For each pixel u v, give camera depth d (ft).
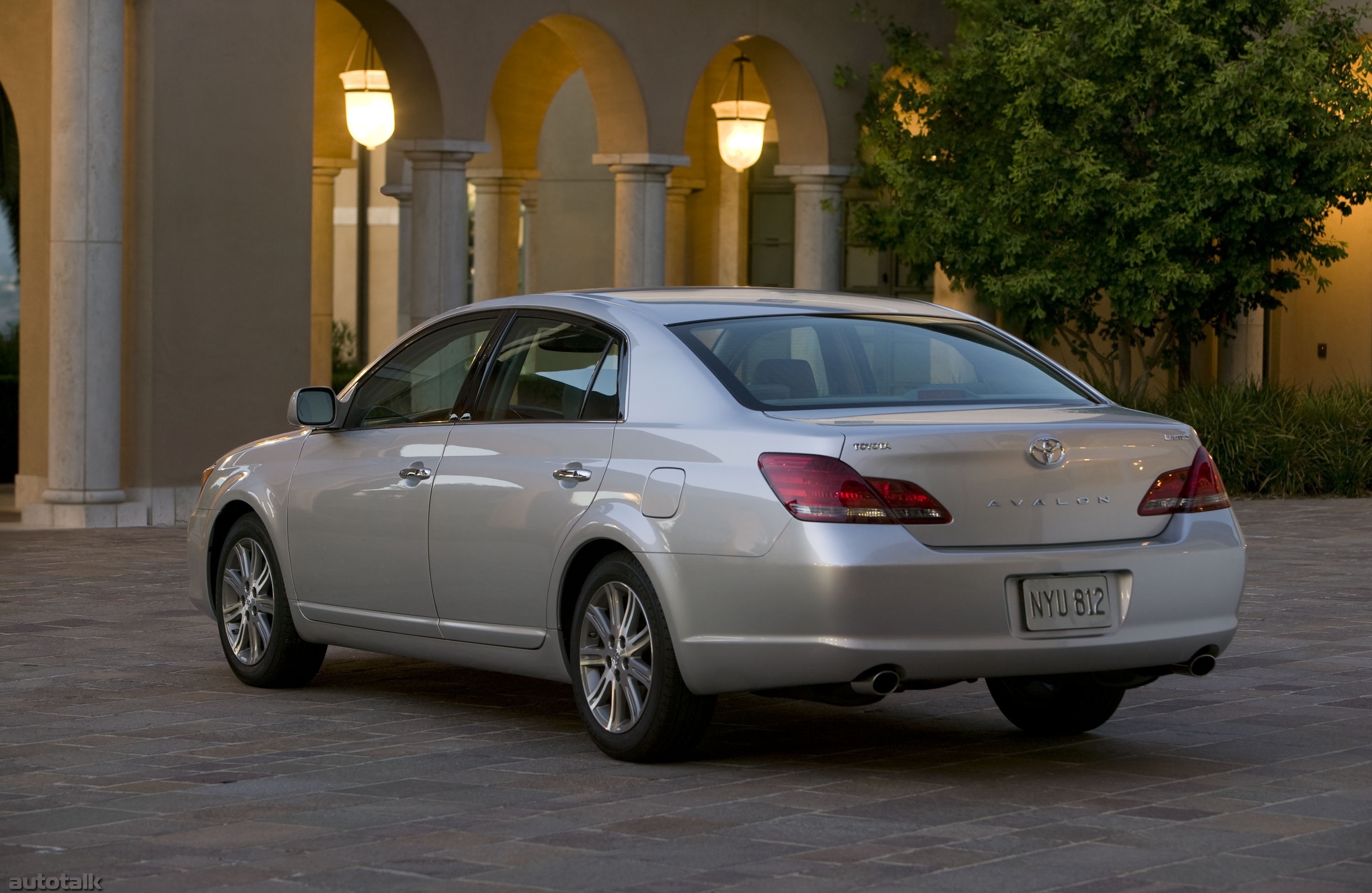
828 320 27.40
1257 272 78.23
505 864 19.92
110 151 62.39
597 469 26.18
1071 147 78.02
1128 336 85.25
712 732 28.60
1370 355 100.22
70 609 43.14
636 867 19.76
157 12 64.64
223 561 33.81
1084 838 21.21
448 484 28.78
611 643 26.03
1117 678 25.16
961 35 83.46
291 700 31.71
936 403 25.91
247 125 67.51
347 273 157.07
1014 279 79.20
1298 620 41.83
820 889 18.81
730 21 84.58
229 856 20.31
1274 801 23.40
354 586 30.73
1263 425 80.79
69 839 21.17
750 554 23.72
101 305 62.75
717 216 121.39
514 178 112.27
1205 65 78.18
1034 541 24.02
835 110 89.10
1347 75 79.77
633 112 81.41
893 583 23.09
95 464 63.41
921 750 27.04
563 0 77.82
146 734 28.32
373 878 19.30
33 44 68.03
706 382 25.57
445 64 74.18
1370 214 99.81
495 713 30.40
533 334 28.81
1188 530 25.07
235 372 67.41
